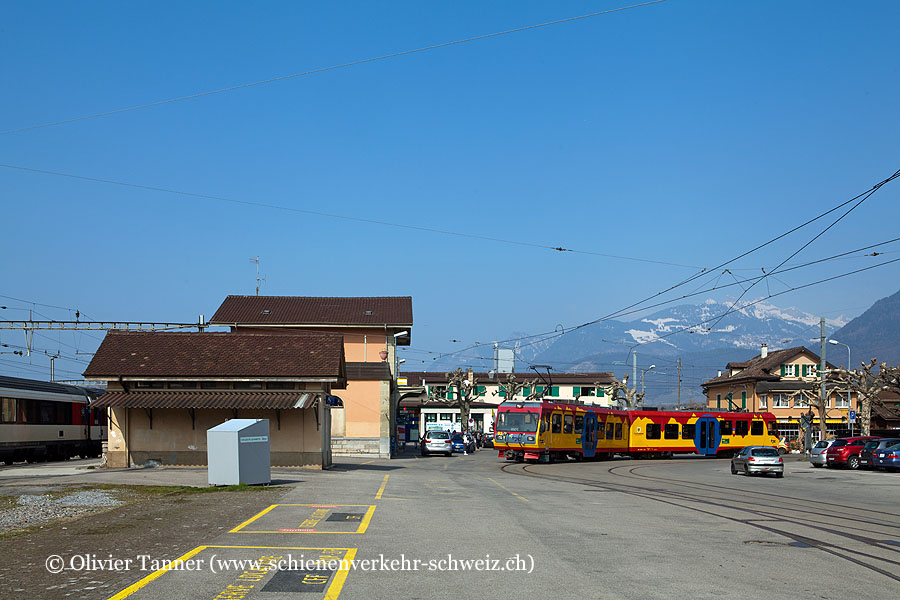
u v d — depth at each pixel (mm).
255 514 16750
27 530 14273
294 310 62094
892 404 85188
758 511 20172
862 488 30781
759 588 10086
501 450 48875
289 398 33219
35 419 41719
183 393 33688
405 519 16375
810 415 69062
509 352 83125
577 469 41969
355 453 48969
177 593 9250
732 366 100125
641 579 10492
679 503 21875
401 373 97625
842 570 11516
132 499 19984
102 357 34406
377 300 65062
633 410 57094
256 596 9148
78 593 9227
